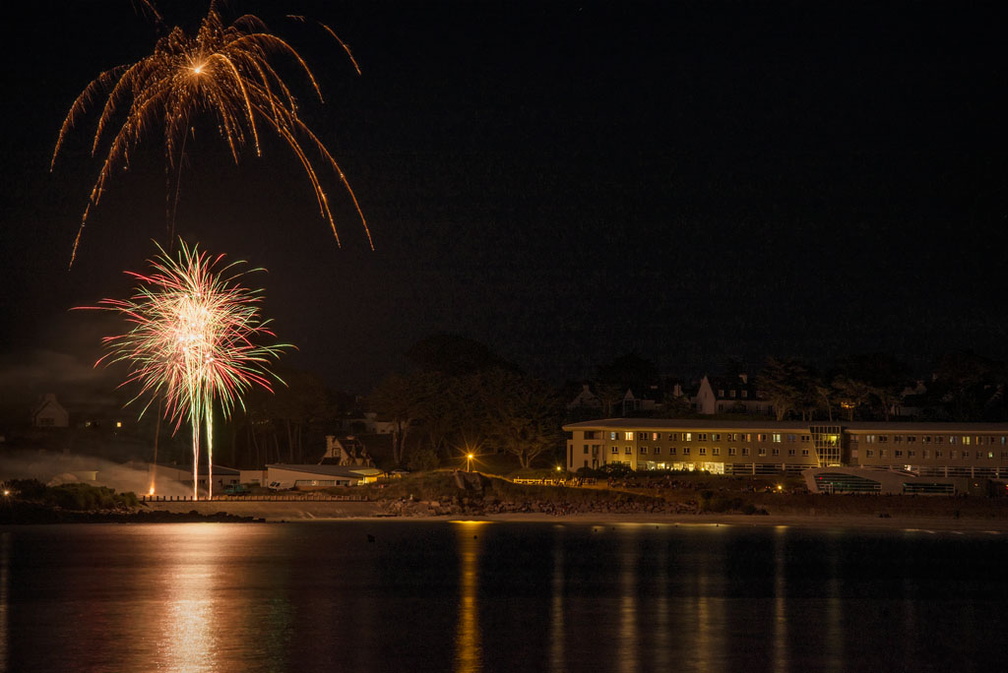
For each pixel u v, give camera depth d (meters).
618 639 66.25
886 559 118.31
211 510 168.38
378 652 61.50
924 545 134.75
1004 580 99.88
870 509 174.88
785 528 159.00
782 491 182.88
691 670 57.75
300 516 168.12
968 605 83.75
